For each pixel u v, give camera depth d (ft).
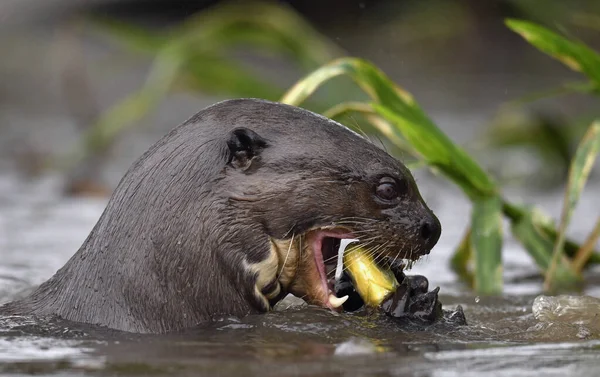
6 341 27.04
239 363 24.84
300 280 30.42
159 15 119.34
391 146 53.57
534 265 44.11
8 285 37.42
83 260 29.81
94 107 91.25
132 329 28.32
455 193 62.85
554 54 39.58
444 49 104.83
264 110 30.04
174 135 29.78
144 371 24.21
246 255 29.04
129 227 29.04
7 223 51.85
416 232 30.04
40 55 111.14
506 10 105.50
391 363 24.77
